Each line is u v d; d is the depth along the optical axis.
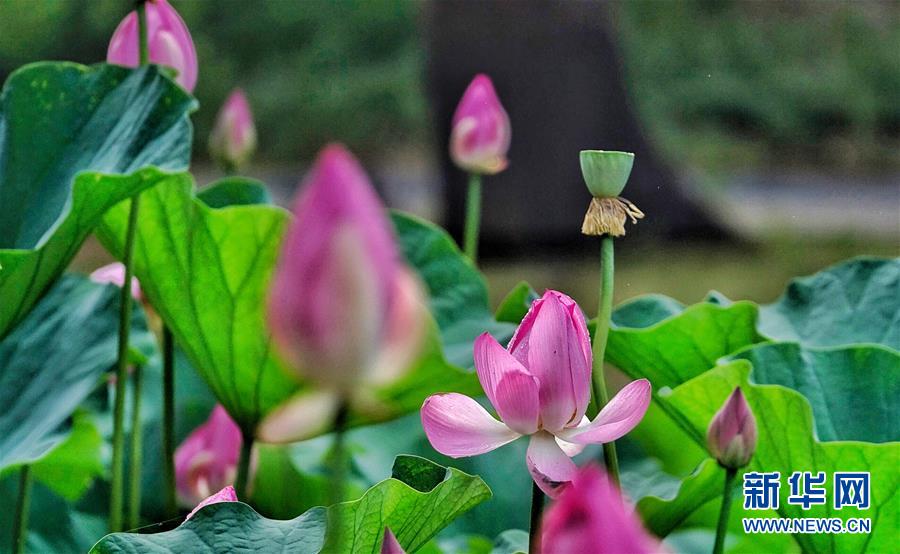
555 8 12.55
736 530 2.85
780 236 13.62
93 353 2.83
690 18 25.25
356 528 2.39
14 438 2.79
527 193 12.07
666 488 2.85
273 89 24.94
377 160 25.14
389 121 25.03
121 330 2.70
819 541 2.66
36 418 2.80
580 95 12.62
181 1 25.08
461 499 2.44
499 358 2.31
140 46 2.82
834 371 2.81
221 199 3.21
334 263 1.93
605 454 2.48
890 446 2.58
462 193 12.27
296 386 2.78
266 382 2.79
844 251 13.17
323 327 1.93
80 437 3.01
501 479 3.11
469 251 3.56
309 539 2.38
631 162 2.45
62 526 3.09
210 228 2.76
